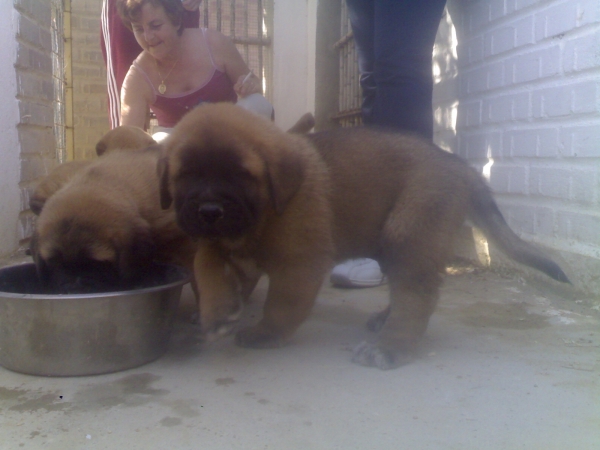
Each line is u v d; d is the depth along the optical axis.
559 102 1.14
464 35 1.49
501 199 1.35
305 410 0.69
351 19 1.50
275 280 0.88
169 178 0.82
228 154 0.77
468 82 1.48
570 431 0.64
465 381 0.77
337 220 0.92
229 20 2.46
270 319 0.89
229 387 0.75
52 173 1.21
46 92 1.76
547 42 1.17
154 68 1.58
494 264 1.37
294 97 2.49
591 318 1.02
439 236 0.89
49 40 1.79
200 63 1.57
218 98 1.60
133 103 1.58
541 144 1.20
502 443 0.61
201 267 0.86
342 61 2.32
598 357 0.85
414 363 0.83
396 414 0.68
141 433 0.63
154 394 0.73
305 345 0.91
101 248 0.83
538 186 1.22
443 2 1.28
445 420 0.66
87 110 3.13
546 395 0.72
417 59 1.26
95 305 0.76
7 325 0.78
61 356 0.77
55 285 0.86
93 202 0.86
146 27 1.46
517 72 1.27
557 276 0.87
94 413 0.68
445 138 1.62
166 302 0.84
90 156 3.16
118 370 0.80
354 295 1.23
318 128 2.41
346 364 0.83
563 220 1.15
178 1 1.50
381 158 0.94
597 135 1.05
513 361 0.83
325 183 0.90
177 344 0.92
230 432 0.63
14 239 1.53
